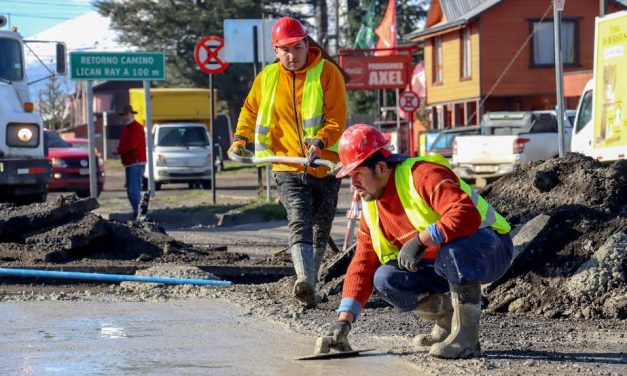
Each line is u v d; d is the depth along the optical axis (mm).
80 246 23281
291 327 16062
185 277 20953
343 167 12508
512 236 18797
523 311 17547
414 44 111500
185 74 143875
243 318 16969
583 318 17000
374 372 12617
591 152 40250
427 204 12328
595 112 39438
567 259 18109
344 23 153375
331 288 19172
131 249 24094
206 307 18203
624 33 37500
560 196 19703
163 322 16578
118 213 43625
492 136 56781
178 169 73875
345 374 12531
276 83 18078
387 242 12914
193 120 87125
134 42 147000
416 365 12930
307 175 17828
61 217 24141
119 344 14648
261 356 13742
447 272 12742
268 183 47094
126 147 41562
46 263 22125
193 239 34219
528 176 20906
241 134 18688
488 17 93062
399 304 13359
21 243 23719
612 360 13336
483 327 16141
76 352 14078
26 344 14656
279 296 19328
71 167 64250
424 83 101688
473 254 12570
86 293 19938
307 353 13930
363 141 12367
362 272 13477
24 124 35625
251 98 18672
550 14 93312
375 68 86875
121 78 46156
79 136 168500
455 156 58594
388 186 12516
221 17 142250
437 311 13648
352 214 26469
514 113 61719
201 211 43625
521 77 93438
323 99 17844
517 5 93062
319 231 18547
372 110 130375
